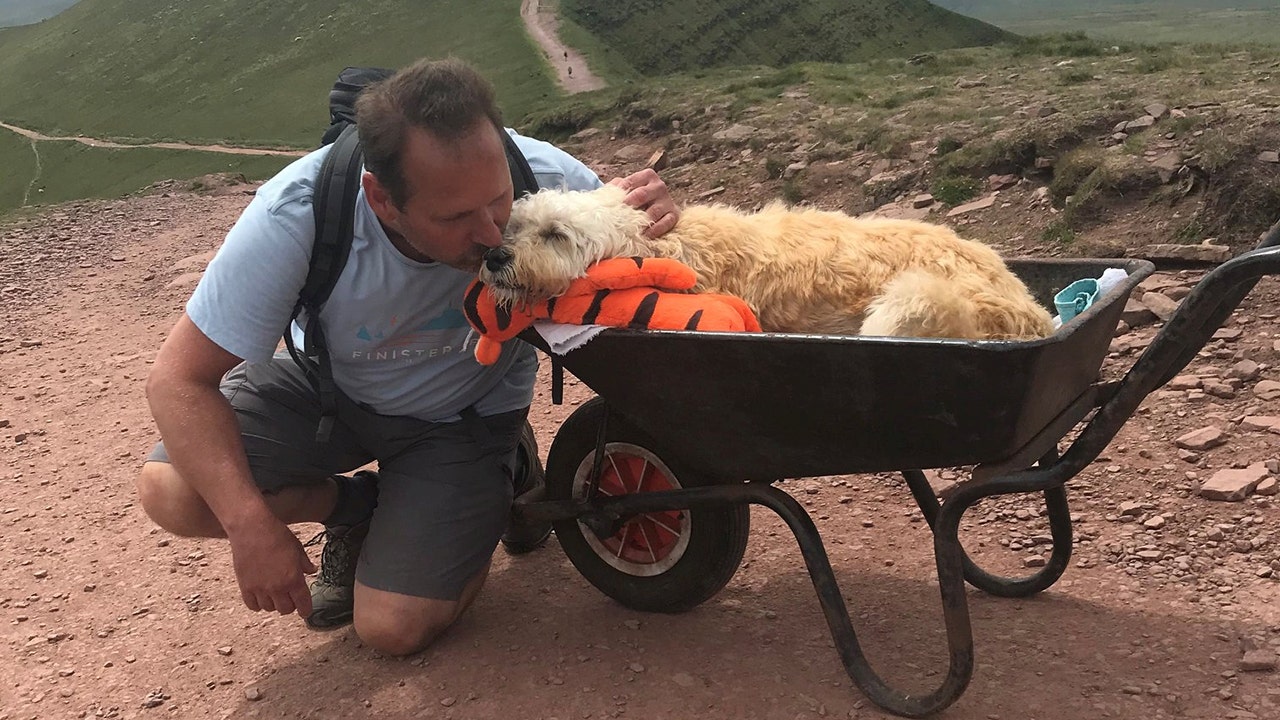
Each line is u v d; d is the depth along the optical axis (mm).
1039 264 3209
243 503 2920
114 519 4711
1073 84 12305
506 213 2732
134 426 5988
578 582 3738
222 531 3354
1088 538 3738
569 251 2664
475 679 3127
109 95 107688
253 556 2914
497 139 2621
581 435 3324
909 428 2500
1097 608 3289
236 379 3416
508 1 91312
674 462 3172
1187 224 6137
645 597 3377
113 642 3633
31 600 3992
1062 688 2863
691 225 2973
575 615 3482
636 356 2691
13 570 4277
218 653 3486
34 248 12156
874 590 3539
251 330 2943
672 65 83375
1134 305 5395
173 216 14125
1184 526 3711
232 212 14188
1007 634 3182
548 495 3465
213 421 2971
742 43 89188
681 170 12953
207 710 3152
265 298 2926
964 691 2713
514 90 67438
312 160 3018
